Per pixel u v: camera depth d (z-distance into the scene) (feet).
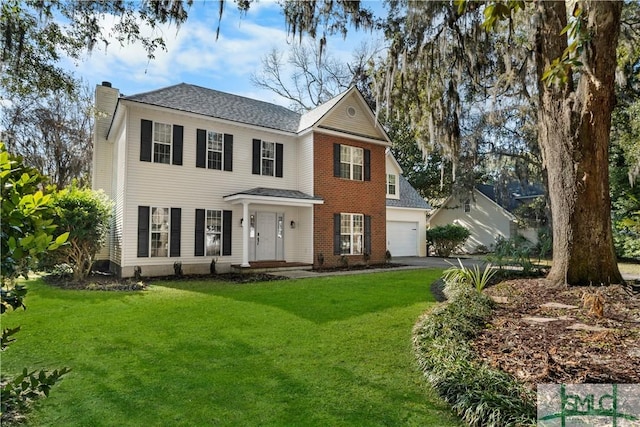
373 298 24.70
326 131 46.19
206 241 40.40
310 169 45.60
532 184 78.33
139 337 16.39
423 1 17.94
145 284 31.63
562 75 13.10
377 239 50.96
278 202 41.14
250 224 43.98
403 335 16.62
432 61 26.58
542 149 27.12
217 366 13.17
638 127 44.39
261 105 51.16
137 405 10.38
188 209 39.34
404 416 9.82
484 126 53.21
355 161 49.42
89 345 15.35
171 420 9.61
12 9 26.17
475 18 24.48
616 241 53.52
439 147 35.19
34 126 67.77
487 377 10.77
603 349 13.28
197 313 20.66
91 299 24.67
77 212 32.19
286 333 16.93
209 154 41.14
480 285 24.64
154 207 37.47
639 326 16.05
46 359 13.84
